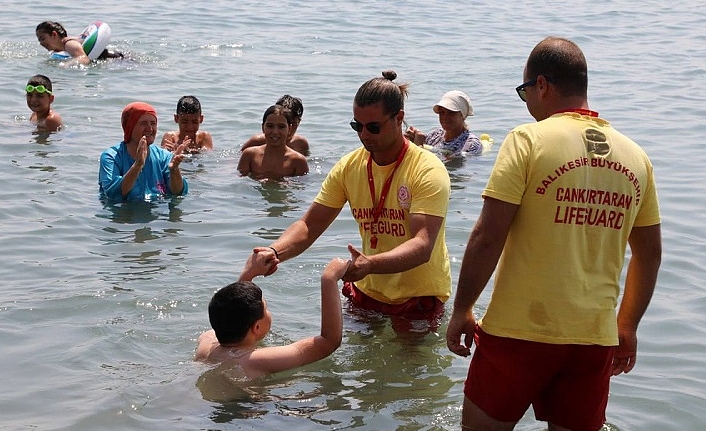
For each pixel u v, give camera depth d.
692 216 9.04
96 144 11.32
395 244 6.32
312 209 6.48
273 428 5.04
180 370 5.65
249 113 13.19
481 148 11.36
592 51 18.88
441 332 6.34
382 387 5.56
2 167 10.16
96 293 6.84
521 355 4.50
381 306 6.54
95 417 5.10
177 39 18.77
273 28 20.52
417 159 6.23
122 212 8.93
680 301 7.02
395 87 6.12
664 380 5.76
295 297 6.89
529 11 24.30
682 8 25.08
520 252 4.48
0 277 7.16
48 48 16.61
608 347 4.53
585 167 4.41
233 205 9.34
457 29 21.25
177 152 9.55
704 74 16.50
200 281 7.13
